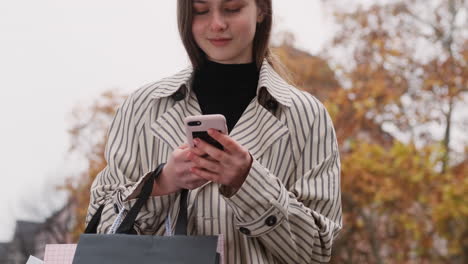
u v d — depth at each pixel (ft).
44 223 90.68
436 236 68.74
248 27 9.59
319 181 9.60
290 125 9.72
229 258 9.13
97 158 84.99
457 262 67.10
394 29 74.95
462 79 72.02
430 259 67.21
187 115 9.89
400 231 66.28
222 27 9.45
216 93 10.09
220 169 8.29
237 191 8.53
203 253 8.13
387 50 73.31
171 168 8.59
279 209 8.70
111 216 9.29
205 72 10.17
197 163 8.30
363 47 74.69
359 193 65.72
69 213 88.17
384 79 72.49
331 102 70.54
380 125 71.82
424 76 72.74
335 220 9.83
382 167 64.64
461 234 65.00
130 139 9.89
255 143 9.53
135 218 8.80
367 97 70.38
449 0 74.08
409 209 65.10
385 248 67.72
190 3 9.66
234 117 9.96
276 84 10.00
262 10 10.28
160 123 9.72
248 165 8.50
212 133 7.98
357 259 66.08
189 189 8.82
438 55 73.67
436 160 64.85
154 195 8.98
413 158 64.39
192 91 10.09
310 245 9.17
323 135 9.85
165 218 9.23
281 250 9.07
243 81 10.13
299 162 9.69
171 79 10.11
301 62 73.77
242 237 9.21
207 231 9.21
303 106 9.88
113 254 8.31
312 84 73.51
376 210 65.77
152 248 8.26
